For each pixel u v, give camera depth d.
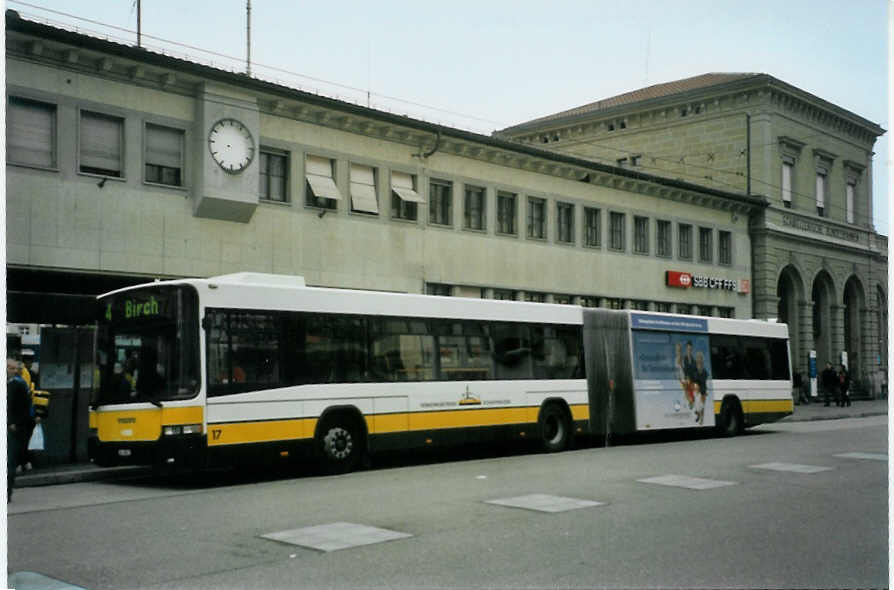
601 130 52.16
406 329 17.75
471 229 32.06
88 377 17.78
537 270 34.34
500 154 32.75
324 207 27.53
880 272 56.16
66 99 22.11
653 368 23.23
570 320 21.30
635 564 8.21
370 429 16.81
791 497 12.42
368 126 28.44
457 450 21.75
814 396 48.25
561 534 9.66
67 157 22.08
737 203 44.41
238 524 10.52
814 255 49.94
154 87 23.73
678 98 48.81
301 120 26.95
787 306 49.34
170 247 23.84
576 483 14.07
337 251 27.67
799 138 48.91
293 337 15.87
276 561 8.45
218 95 24.62
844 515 10.91
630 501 12.05
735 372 25.89
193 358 14.53
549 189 35.19
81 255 22.20
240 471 17.38
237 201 24.78
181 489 14.45
